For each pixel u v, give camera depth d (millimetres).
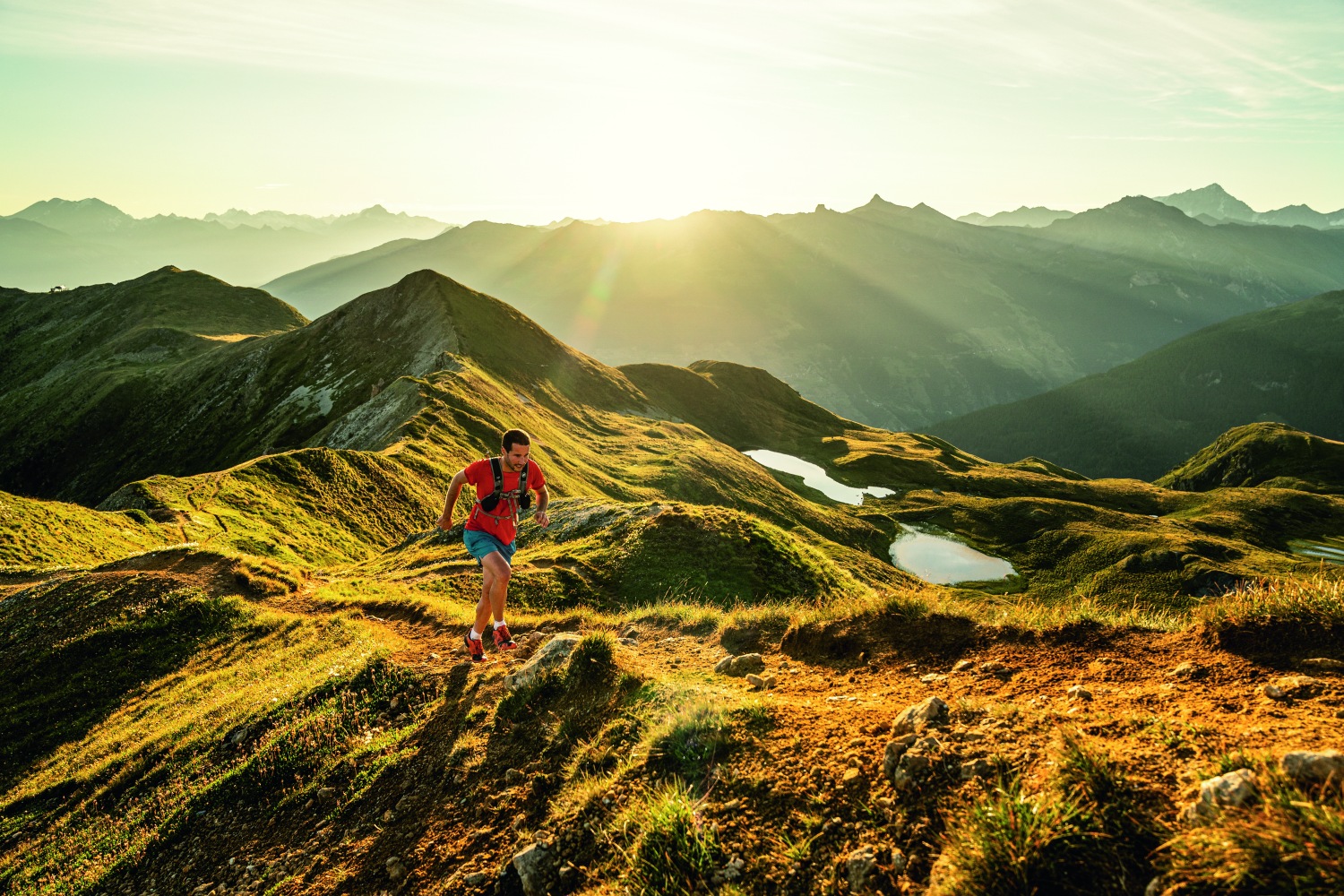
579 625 10945
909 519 127500
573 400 121688
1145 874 3152
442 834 5688
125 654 15719
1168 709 4418
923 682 6199
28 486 124562
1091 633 6293
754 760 5000
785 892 3879
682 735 5527
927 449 185000
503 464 8508
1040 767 3934
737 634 9516
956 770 4195
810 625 8305
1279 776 3232
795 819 4332
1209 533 131000
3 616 18266
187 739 10414
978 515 127312
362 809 6668
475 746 6805
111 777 10578
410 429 67625
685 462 95688
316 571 24781
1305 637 4961
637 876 4285
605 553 22797
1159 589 90750
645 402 144625
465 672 8844
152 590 17812
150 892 6930
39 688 14938
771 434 178375
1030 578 102250
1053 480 169125
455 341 111188
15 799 11211
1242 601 5527
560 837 5039
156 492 43688
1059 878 3252
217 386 126938
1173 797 3447
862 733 5039
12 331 187875
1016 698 5285
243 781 8148
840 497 137250
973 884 3297
